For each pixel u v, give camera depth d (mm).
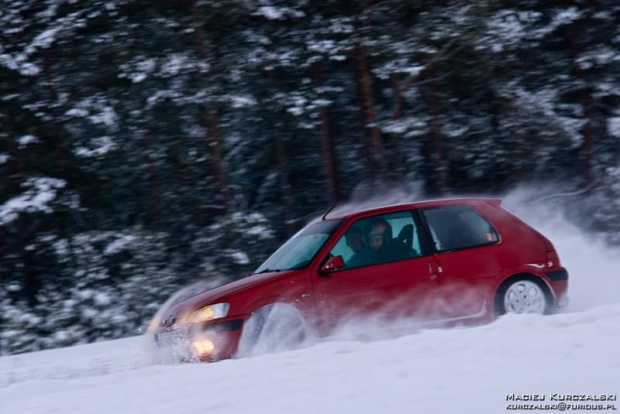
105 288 56000
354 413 17234
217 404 19078
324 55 61062
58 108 58719
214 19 59562
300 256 31250
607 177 65125
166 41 58500
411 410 17109
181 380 22156
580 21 66250
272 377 21531
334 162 65250
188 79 58688
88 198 60969
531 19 63688
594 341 23000
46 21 58562
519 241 32719
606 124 67250
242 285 29828
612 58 64625
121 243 57031
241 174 66375
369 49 59594
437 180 63594
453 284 31203
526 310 32312
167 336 29859
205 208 61188
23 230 59500
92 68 59094
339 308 29797
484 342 23922
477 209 32875
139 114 59844
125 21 58188
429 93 62875
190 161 61156
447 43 58844
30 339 52656
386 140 66000
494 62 61188
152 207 61594
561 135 61875
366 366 22125
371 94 61812
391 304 30391
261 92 61500
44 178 57781
